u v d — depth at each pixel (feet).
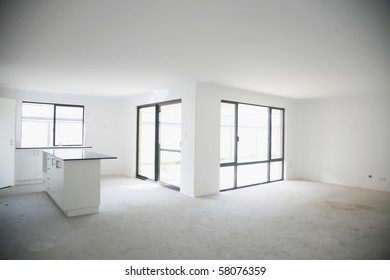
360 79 15.17
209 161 17.39
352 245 9.77
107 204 14.93
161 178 22.43
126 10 6.99
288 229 11.36
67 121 23.15
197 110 16.53
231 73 14.02
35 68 13.50
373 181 19.88
